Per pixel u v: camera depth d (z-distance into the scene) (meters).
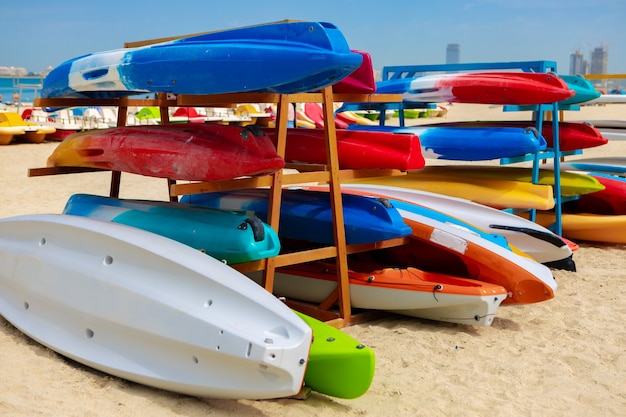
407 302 5.19
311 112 20.50
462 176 7.78
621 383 4.33
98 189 11.92
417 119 29.83
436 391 4.14
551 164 9.52
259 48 4.33
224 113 20.69
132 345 3.90
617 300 6.00
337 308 5.52
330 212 5.37
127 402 3.66
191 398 3.78
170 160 4.72
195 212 4.80
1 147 17.78
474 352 4.79
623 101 9.59
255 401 3.86
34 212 9.62
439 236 5.49
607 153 17.56
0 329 4.70
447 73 8.40
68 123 20.02
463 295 4.98
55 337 4.26
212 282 3.71
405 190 6.98
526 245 6.46
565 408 3.99
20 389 3.76
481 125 8.02
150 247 3.93
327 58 4.12
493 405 3.99
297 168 5.46
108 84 5.01
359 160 5.45
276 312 3.57
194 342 3.61
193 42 4.73
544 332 5.23
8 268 4.74
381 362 4.55
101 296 4.01
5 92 50.03
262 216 5.76
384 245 5.50
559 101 7.95
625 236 8.00
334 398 4.02
